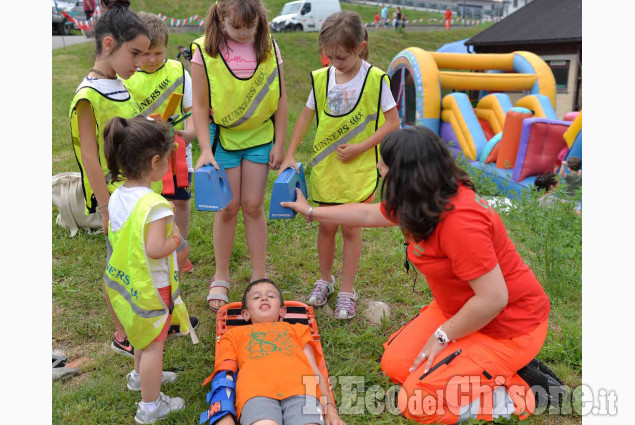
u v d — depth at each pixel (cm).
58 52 1678
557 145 712
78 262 471
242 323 346
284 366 281
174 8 2691
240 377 282
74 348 360
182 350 352
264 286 338
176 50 1666
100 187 306
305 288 448
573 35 1343
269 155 396
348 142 379
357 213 340
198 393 314
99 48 304
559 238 506
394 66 1076
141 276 268
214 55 357
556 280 442
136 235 266
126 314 273
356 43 342
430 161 265
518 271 293
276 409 263
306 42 1953
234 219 402
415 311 414
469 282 276
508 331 293
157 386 286
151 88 408
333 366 343
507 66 1061
